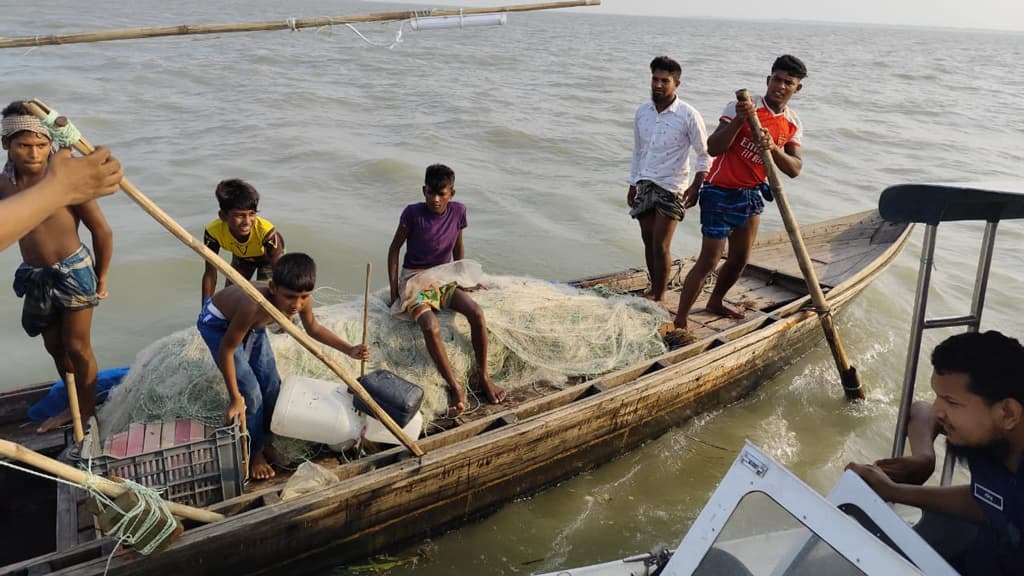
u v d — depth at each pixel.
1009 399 2.17
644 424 5.53
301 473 4.11
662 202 6.19
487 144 15.80
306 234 9.95
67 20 49.41
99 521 3.20
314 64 30.98
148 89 20.98
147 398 4.31
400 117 18.39
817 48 78.94
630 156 15.47
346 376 3.84
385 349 4.99
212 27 3.23
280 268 3.77
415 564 4.51
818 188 13.69
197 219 10.27
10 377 6.62
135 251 9.13
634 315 5.94
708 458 5.62
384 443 4.57
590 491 5.22
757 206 5.94
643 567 3.10
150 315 7.86
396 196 11.79
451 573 4.46
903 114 24.25
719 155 5.71
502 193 12.30
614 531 4.86
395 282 5.23
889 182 14.45
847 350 7.25
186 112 17.72
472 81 27.20
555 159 14.91
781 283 7.44
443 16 3.72
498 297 5.56
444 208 5.13
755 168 5.72
